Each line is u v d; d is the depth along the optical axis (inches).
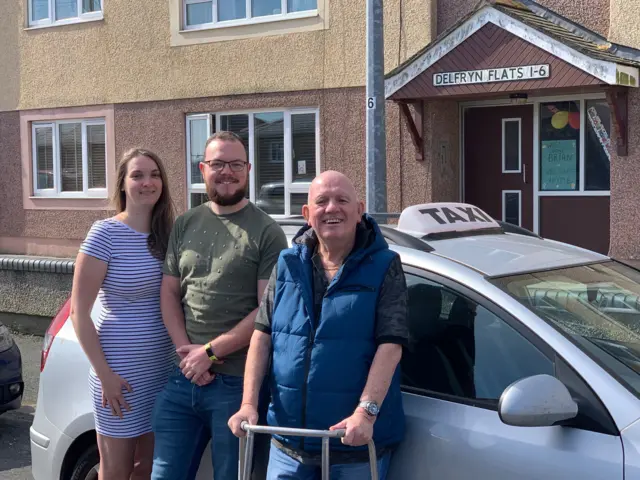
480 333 116.6
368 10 255.6
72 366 161.0
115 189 150.4
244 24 397.7
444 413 115.0
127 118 440.8
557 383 100.8
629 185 298.8
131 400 143.2
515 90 295.6
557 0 323.0
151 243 146.1
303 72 382.9
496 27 296.5
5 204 491.8
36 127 479.8
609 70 275.0
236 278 131.6
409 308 125.6
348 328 110.0
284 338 114.1
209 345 128.2
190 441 135.0
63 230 470.3
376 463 105.8
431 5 346.6
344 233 113.3
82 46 453.1
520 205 347.9
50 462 162.4
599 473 98.3
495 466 106.7
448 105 351.9
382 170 258.1
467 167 360.2
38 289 370.9
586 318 118.1
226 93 406.9
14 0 475.5
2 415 272.8
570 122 332.5
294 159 393.1
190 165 424.5
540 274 127.0
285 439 114.3
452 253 129.1
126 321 143.9
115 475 145.4
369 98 257.4
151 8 425.7
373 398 105.7
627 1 300.7
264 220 134.5
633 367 109.7
